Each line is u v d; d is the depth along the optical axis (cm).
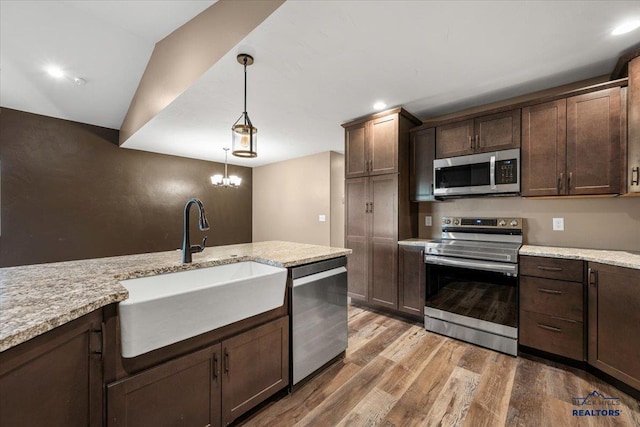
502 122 246
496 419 153
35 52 262
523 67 211
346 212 335
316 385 183
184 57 235
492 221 270
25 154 355
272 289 156
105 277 127
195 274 170
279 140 407
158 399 115
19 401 71
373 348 233
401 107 288
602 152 202
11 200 346
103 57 281
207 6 205
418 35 170
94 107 364
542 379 188
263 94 250
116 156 432
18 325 71
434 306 262
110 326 103
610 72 219
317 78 223
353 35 169
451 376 193
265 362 157
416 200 302
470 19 156
